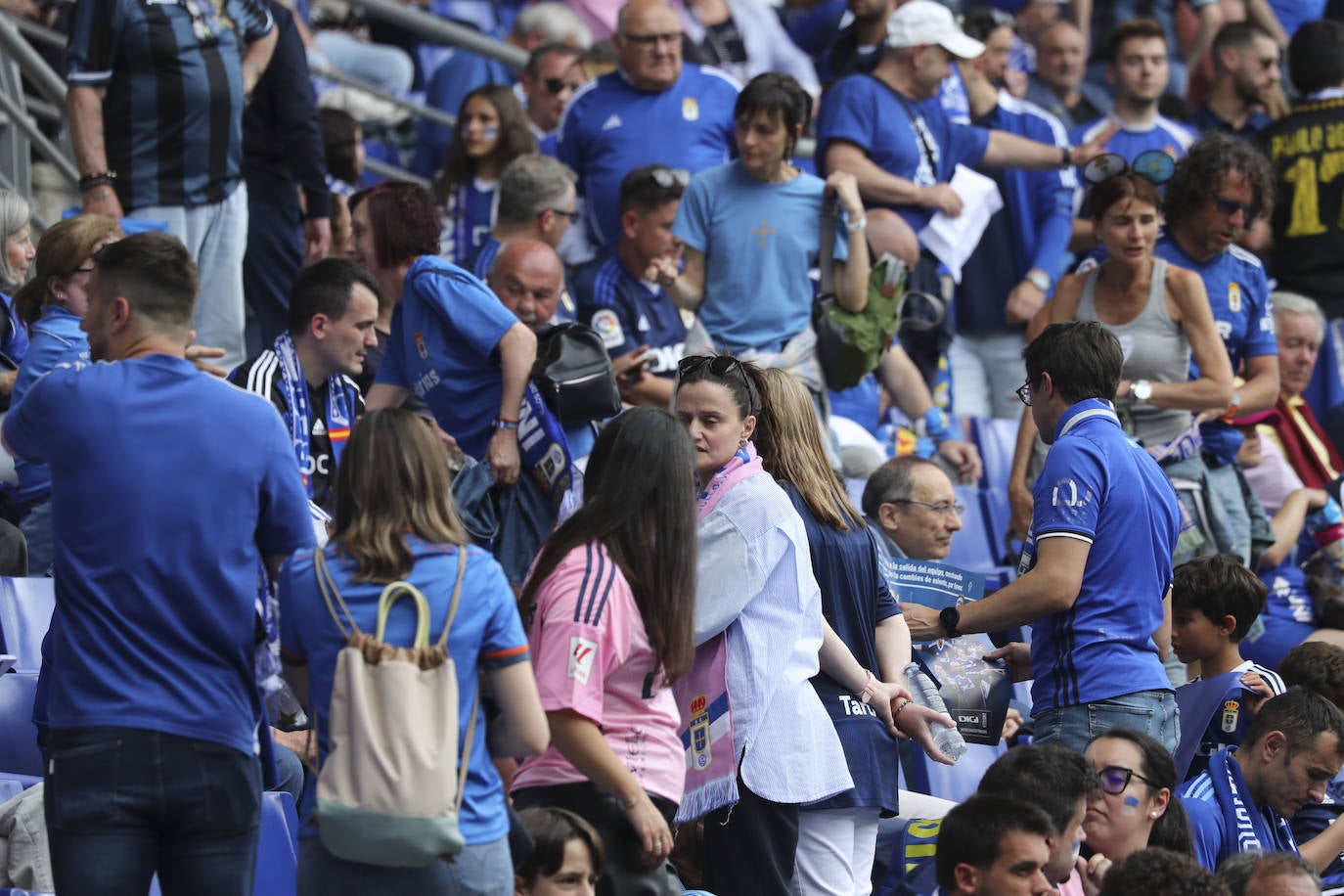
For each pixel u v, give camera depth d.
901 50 28.69
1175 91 42.53
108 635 12.41
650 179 24.97
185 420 12.70
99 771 12.20
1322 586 27.45
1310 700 18.69
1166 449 23.27
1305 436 29.81
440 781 11.62
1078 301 23.84
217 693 12.60
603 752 13.06
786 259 25.02
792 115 24.94
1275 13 44.41
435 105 36.56
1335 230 33.03
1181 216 24.88
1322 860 18.89
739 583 15.23
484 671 12.51
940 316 28.06
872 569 17.11
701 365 15.91
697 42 37.88
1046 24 38.91
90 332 13.27
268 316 25.73
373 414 12.48
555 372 18.52
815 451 17.03
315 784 12.47
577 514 13.70
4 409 20.16
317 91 36.62
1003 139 29.75
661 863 13.51
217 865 12.62
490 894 12.16
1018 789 14.92
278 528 13.06
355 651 11.82
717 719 15.21
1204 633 20.30
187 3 23.05
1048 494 17.36
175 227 23.16
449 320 18.77
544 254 20.38
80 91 22.39
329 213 26.25
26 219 21.28
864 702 16.53
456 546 12.33
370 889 11.97
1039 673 17.81
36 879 15.63
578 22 37.12
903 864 17.17
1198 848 18.30
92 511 12.52
